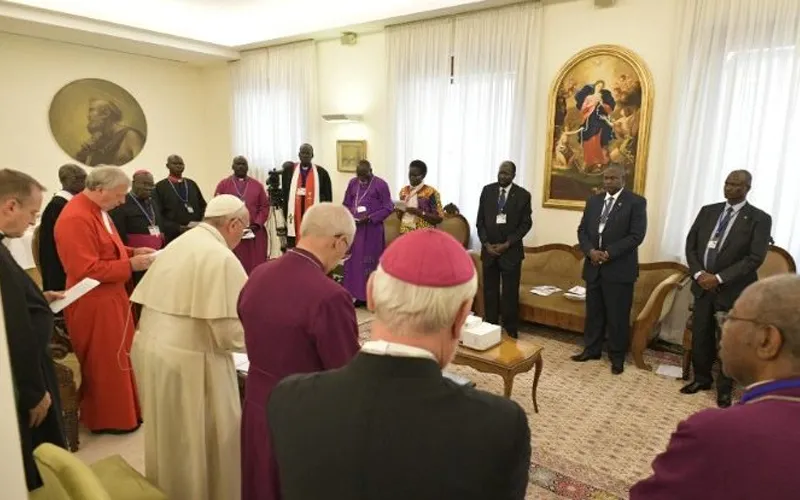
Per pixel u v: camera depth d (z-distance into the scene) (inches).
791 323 32.2
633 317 150.2
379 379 27.8
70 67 234.8
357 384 28.1
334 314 52.9
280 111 252.2
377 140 228.2
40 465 48.3
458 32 191.9
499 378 134.5
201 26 247.6
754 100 139.7
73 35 217.6
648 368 140.3
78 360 102.7
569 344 159.3
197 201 196.4
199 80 288.2
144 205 150.1
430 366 28.3
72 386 98.7
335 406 27.9
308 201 204.1
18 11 191.0
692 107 148.6
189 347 67.4
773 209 139.1
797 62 132.3
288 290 53.9
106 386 103.0
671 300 146.9
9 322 59.1
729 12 140.7
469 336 111.3
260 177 266.1
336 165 242.5
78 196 97.5
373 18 210.5
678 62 149.5
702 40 145.5
